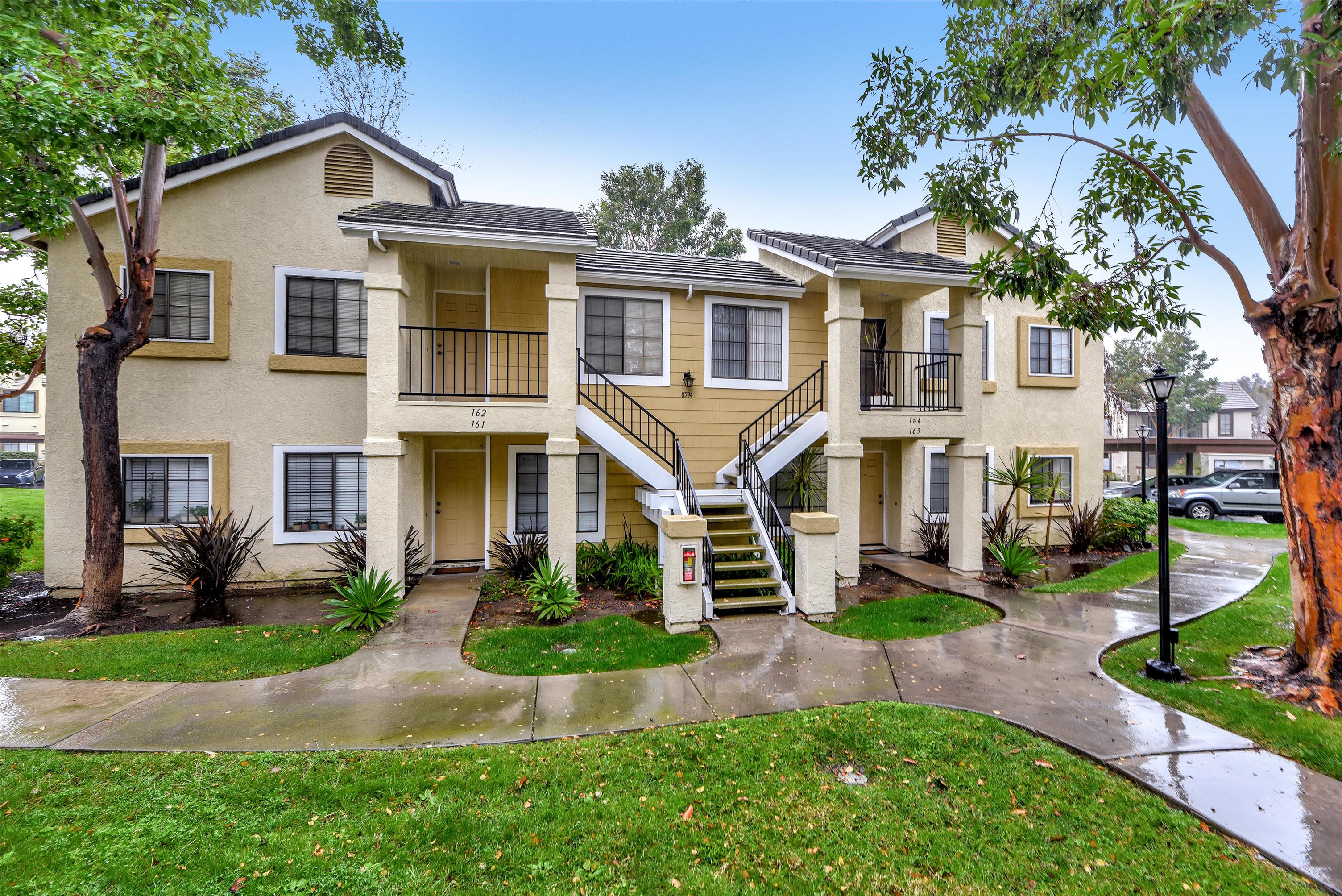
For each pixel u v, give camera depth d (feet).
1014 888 9.39
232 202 29.37
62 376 27.53
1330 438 16.24
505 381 32.22
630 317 33.73
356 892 9.08
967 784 12.19
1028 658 19.49
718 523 29.04
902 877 9.61
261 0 28.91
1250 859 9.97
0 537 27.12
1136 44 13.99
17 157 19.31
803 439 30.81
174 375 28.66
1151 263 21.42
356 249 30.94
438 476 32.86
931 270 30.37
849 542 29.96
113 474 24.12
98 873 9.30
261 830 10.50
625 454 28.99
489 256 28.17
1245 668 18.35
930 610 25.39
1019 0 18.35
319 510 30.58
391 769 12.57
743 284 33.88
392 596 23.62
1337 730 14.14
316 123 30.04
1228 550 39.73
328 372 30.40
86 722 14.64
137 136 19.85
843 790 11.98
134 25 20.79
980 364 32.27
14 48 17.33
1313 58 12.37
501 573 31.32
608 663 19.16
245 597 27.81
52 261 27.53
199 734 14.06
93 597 23.62
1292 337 16.69
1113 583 29.50
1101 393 42.50
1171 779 12.26
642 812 11.21
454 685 17.30
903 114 21.03
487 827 10.68
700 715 15.39
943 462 39.60
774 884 9.44
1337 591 16.10
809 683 17.53
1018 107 19.13
